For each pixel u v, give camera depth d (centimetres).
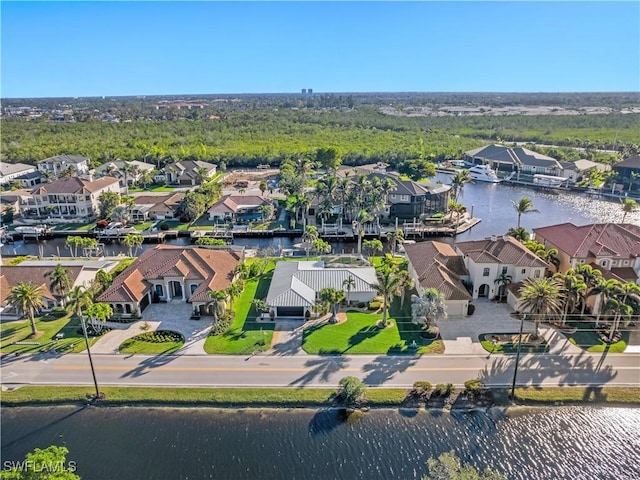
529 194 14212
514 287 6538
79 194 11538
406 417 4475
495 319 6200
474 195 14112
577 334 5788
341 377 4984
